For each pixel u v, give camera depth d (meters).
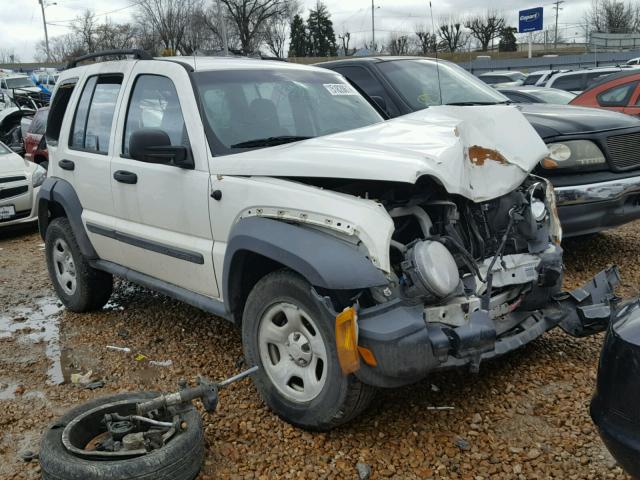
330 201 3.30
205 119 4.13
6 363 4.77
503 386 3.98
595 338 4.62
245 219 3.68
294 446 3.45
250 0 51.25
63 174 5.52
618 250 6.81
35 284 6.92
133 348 4.91
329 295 3.21
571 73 15.01
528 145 3.97
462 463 3.26
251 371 3.56
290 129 4.38
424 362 3.10
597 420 2.54
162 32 46.25
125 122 4.82
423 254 3.19
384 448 3.40
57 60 67.06
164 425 3.23
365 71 6.99
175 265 4.37
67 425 3.22
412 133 3.82
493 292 3.76
